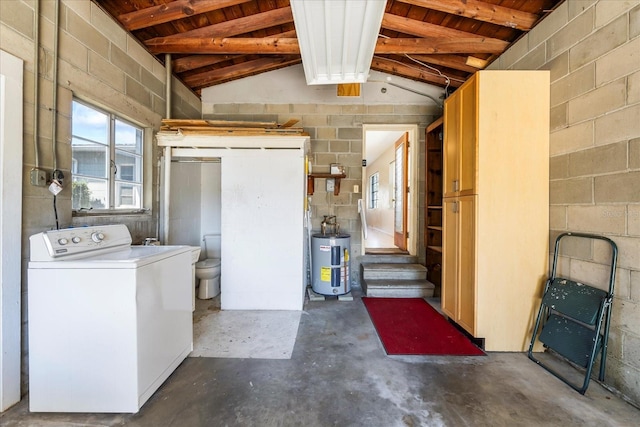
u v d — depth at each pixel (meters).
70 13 2.05
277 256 3.27
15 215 1.68
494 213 2.37
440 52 3.07
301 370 2.08
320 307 3.38
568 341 2.05
